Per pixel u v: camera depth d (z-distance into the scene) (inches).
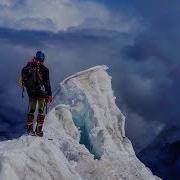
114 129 984.3
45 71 376.5
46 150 343.3
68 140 824.3
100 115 957.2
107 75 1057.5
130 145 968.3
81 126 948.0
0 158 316.5
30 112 374.3
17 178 314.3
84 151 821.9
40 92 371.2
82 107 950.4
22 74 376.2
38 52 376.5
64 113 893.2
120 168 842.8
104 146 902.4
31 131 373.1
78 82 996.6
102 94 1007.0
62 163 347.6
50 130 837.8
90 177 788.6
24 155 329.1
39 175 327.0
